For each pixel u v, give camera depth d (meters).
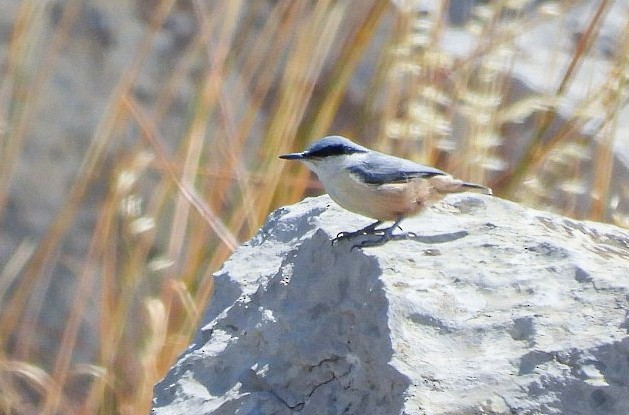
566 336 5.75
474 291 6.13
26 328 11.80
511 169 10.10
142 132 10.87
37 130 13.23
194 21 13.88
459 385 5.59
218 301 7.28
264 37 10.33
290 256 6.87
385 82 10.12
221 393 6.59
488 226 6.95
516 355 5.70
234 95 11.70
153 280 11.16
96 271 12.59
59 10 13.59
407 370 5.66
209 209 9.59
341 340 6.20
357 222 7.29
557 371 5.59
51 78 13.34
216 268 9.45
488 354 5.75
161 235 11.53
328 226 7.22
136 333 10.44
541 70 11.92
